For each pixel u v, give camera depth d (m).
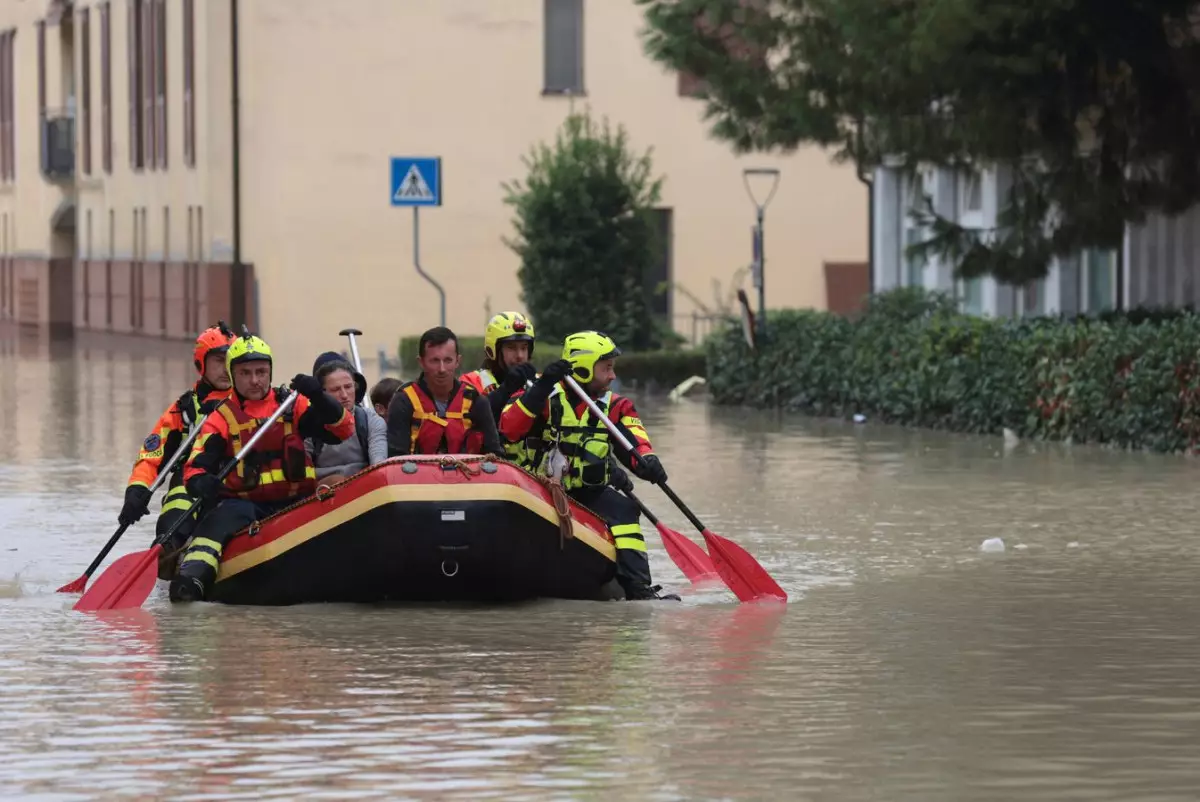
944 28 33.69
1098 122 36.44
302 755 13.25
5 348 76.50
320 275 69.00
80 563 22.69
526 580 19.66
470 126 69.50
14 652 17.05
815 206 70.75
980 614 19.08
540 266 55.44
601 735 13.84
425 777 12.68
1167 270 43.78
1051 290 48.09
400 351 63.38
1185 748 13.54
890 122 37.25
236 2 69.56
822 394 44.59
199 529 20.12
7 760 13.12
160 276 80.00
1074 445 36.44
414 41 69.12
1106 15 34.28
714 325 64.94
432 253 69.38
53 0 96.50
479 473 19.45
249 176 69.81
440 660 16.66
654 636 17.89
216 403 20.80
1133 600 19.89
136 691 15.33
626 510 20.80
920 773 12.84
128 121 85.31
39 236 99.69
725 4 38.97
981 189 50.50
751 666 16.41
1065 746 13.57
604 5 69.94
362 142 69.06
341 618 18.89
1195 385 34.03
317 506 19.52
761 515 26.77
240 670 16.20
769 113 38.81
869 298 49.00
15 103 104.44
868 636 17.89
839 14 36.19
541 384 20.64
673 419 43.88
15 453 35.16
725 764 13.04
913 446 36.75
